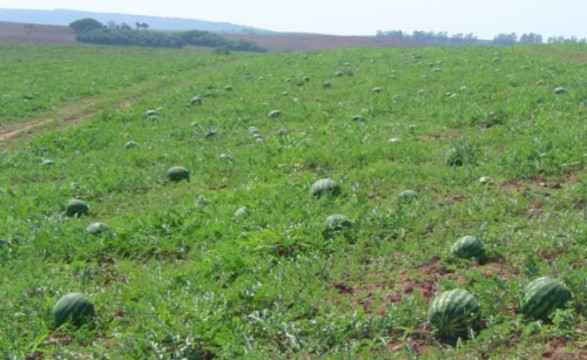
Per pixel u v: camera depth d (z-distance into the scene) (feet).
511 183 46.50
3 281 36.29
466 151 52.65
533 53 132.26
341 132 66.64
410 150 56.03
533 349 25.41
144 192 53.98
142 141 73.15
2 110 100.89
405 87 93.45
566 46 145.69
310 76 114.11
